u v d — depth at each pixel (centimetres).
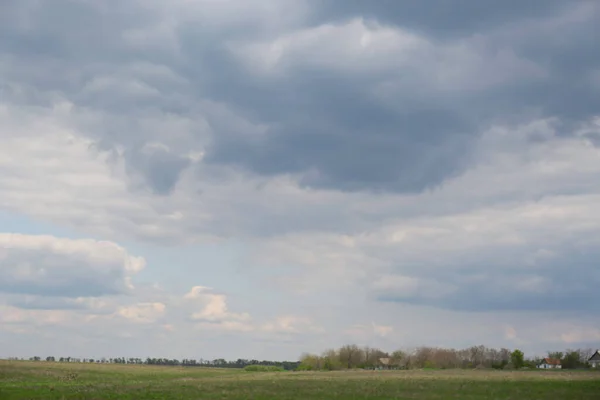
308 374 12738
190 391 6725
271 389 7088
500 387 7175
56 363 15662
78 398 5981
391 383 8000
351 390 6906
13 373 10656
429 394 6419
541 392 6612
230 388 7250
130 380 9931
